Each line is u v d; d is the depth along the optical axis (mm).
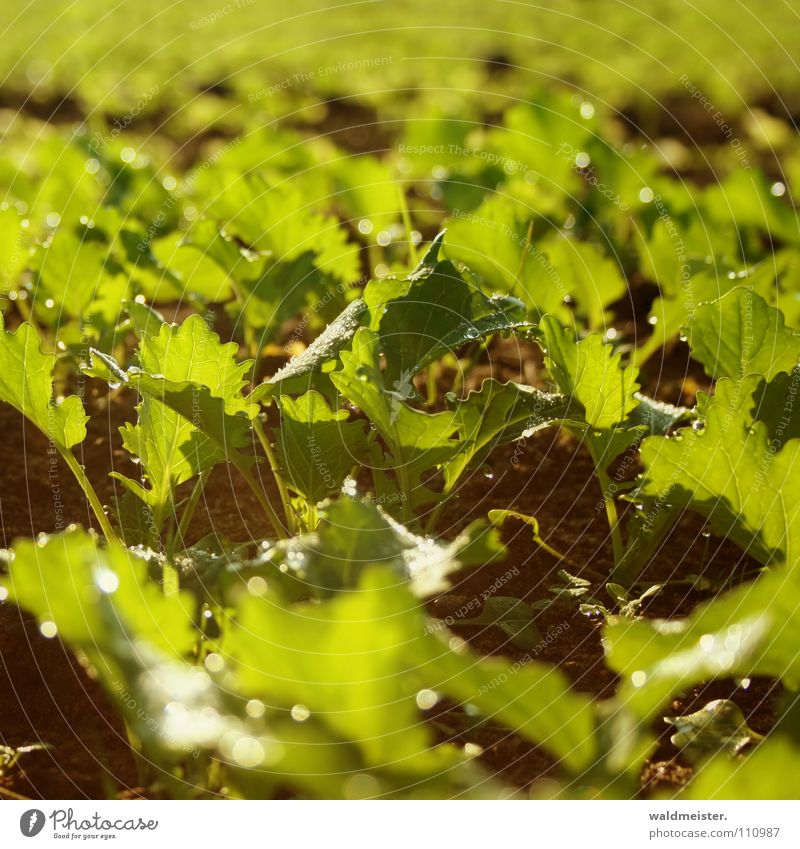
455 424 743
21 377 731
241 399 740
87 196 1147
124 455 921
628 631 640
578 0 3352
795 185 1282
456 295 783
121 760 706
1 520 863
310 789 620
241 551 753
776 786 605
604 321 991
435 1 3424
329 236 970
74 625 629
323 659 601
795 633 628
